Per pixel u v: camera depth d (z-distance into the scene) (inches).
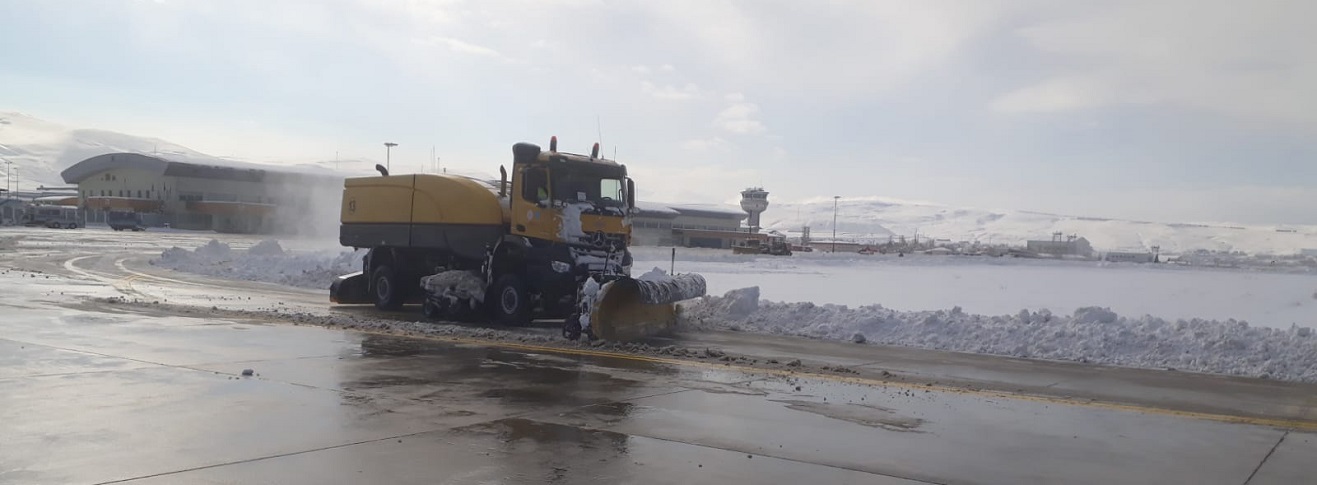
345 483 227.0
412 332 583.8
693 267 1822.1
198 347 469.7
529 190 652.7
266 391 351.3
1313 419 355.3
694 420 319.9
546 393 365.4
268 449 259.4
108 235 2819.9
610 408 337.4
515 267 685.9
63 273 1096.8
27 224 3914.9
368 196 796.6
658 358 488.7
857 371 464.4
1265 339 532.1
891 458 270.7
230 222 3681.1
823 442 290.2
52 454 247.4
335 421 299.9
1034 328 589.0
